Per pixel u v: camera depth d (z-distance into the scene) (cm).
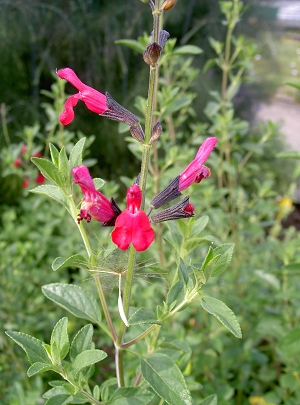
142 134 10
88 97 10
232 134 26
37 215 33
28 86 47
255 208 28
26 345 10
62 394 10
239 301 25
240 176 45
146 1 9
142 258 25
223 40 53
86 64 48
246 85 55
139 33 48
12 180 42
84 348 11
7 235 34
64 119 10
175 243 12
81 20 46
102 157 48
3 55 44
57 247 32
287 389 22
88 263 10
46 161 10
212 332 23
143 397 11
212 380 23
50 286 12
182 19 52
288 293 18
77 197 26
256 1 53
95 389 12
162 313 10
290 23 93
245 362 24
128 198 9
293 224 49
